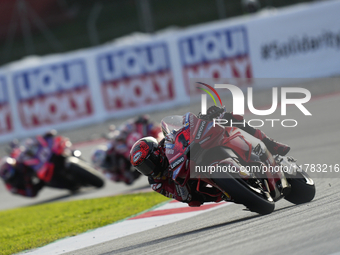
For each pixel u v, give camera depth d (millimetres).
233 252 11602
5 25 104625
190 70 60906
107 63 61969
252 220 15055
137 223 19656
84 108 62219
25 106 63000
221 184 13836
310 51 59625
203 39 60812
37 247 18875
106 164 33375
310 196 16125
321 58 59562
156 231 17297
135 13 104562
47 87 62688
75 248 17203
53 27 106625
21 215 30562
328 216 13047
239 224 14883
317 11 59531
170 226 17688
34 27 105000
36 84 62750
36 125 62875
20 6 103000
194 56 60875
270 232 12805
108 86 62000
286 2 86500
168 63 61125
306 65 59688
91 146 50125
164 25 95500
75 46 98812
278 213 15281
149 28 75562
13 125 63188
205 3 100500
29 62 66500
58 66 62500
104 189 34438
